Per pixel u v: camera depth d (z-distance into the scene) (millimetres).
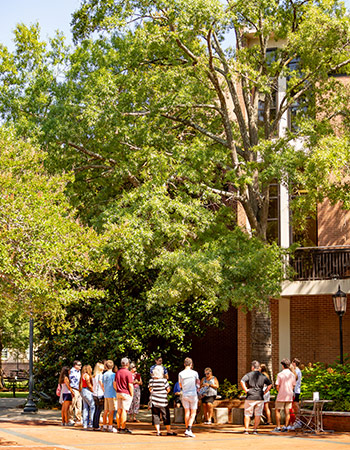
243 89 20188
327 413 15570
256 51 19953
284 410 16844
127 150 19453
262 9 18094
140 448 11680
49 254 11773
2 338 41781
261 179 17469
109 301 23094
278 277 17578
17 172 13344
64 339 22984
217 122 21141
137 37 18656
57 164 18891
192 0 16672
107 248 17000
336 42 18203
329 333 23719
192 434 14109
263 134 21734
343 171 19469
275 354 24312
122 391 14711
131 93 18672
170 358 23609
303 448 12000
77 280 13023
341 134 20531
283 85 24422
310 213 22344
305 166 17125
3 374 45906
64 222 12969
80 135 18875
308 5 18672
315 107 20500
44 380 23812
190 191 18000
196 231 18344
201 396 17656
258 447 12102
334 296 18969
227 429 16172
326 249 22797
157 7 18141
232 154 19688
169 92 19109
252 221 19422
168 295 16312
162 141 19406
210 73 19062
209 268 16062
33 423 16812
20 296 12336
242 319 23312
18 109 19578
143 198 17547
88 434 14172
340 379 17188
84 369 15383
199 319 23469
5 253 11078
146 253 17672
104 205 20406
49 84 19672
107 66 19547
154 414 14359
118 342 22359
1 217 11602
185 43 19047
